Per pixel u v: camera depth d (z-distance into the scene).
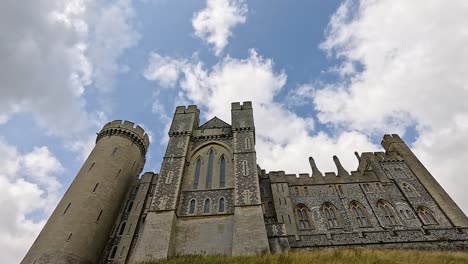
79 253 30.78
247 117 38.28
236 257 22.16
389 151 46.28
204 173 32.59
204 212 28.42
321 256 21.02
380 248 28.47
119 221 36.88
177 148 34.53
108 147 41.22
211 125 40.50
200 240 25.98
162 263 21.62
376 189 38.59
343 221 35.03
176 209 28.27
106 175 38.03
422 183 39.16
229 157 33.94
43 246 29.34
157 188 29.73
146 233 25.52
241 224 25.88
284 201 36.56
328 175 41.03
